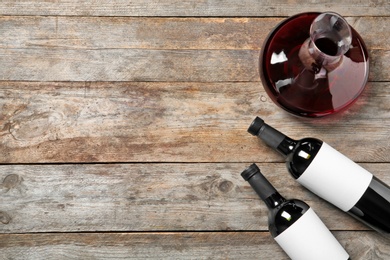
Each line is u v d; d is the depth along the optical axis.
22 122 1.14
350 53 1.04
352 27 1.18
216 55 1.17
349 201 1.00
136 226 1.12
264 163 1.13
